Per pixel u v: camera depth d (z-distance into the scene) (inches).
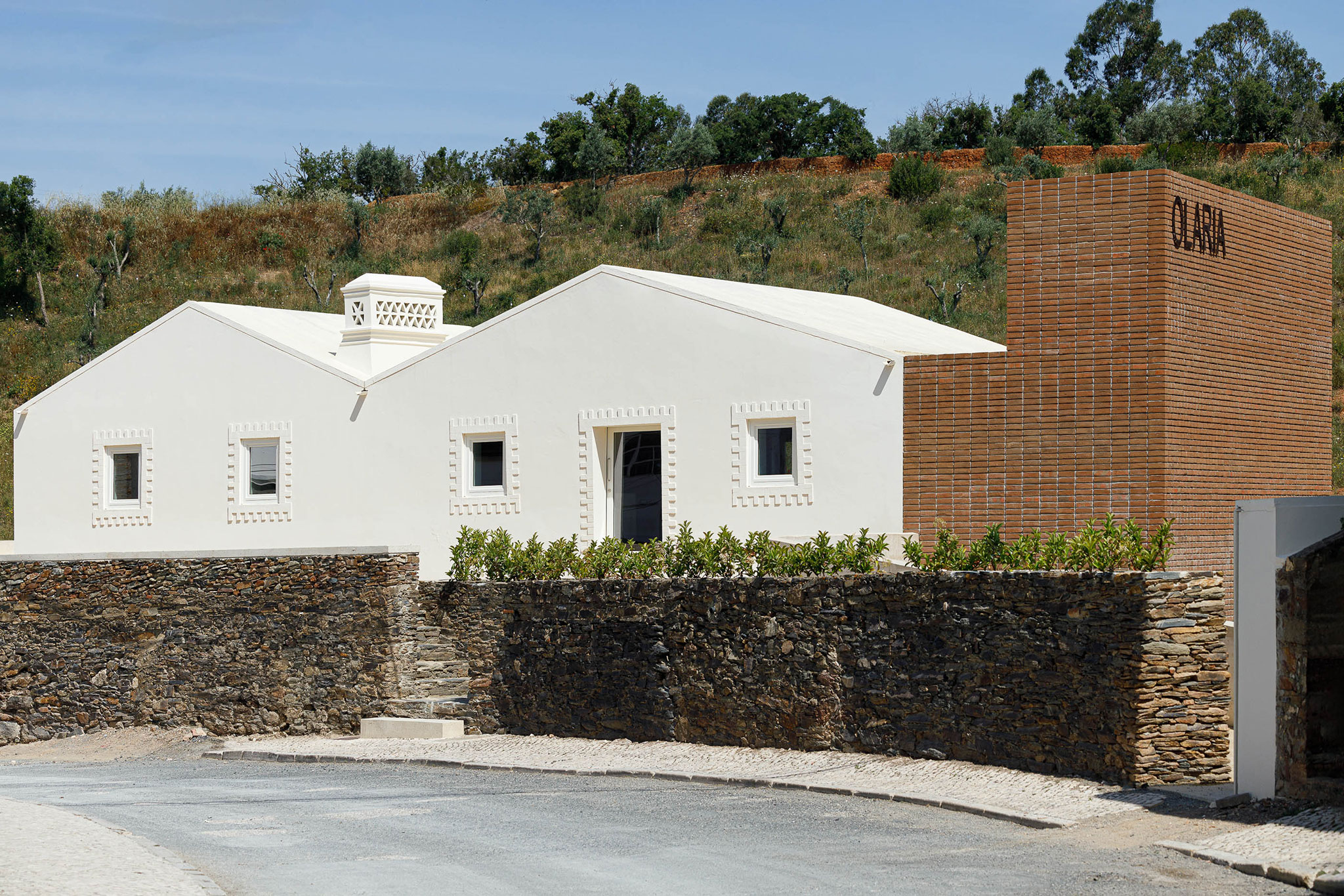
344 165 3169.3
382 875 444.1
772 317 842.2
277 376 1036.5
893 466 797.2
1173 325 742.5
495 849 490.9
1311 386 868.0
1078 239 759.1
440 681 858.8
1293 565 511.8
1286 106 2891.2
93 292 2426.2
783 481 839.1
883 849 478.3
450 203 2780.5
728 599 732.7
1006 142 2669.8
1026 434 765.9
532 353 936.3
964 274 2103.8
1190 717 573.6
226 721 919.7
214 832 536.1
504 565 847.1
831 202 2536.9
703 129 2783.0
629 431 912.9
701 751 719.7
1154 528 730.8
